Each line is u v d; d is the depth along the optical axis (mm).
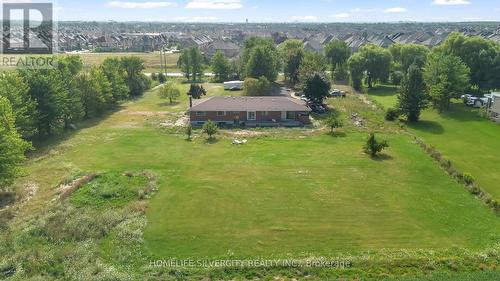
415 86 62344
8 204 35594
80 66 85500
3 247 28141
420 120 64062
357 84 97188
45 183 39969
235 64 113938
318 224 31547
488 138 54031
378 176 40875
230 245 28719
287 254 27656
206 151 49031
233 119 64062
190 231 30438
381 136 55312
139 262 26672
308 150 49219
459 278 24734
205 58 142375
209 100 65688
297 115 64500
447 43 84312
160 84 105125
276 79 104562
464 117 64438
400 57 108312
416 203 35031
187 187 38219
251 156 47000
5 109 38125
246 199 35719
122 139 54312
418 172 41969
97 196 36281
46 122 54750
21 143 37469
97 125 62375
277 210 33719
